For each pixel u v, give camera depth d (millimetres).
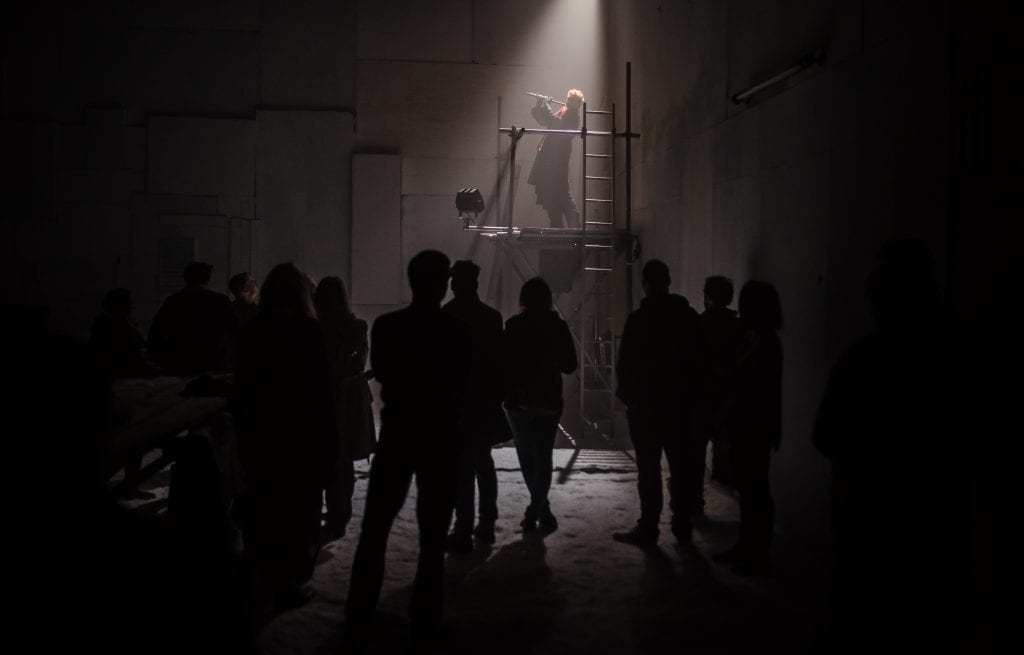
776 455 5523
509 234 8500
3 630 860
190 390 4551
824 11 4938
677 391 5004
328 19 10242
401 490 3639
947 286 3633
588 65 10477
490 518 5184
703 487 6289
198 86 10086
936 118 3766
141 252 9938
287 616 3936
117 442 3094
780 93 5535
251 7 10148
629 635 3736
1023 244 3156
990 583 3139
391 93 10297
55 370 914
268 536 3971
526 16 10430
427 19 10336
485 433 4941
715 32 6727
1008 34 3283
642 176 8867
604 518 5699
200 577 964
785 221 5441
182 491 3152
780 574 4559
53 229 9828
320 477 3896
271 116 10133
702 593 4266
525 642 3656
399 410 3639
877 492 2607
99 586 902
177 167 10000
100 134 9883
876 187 4301
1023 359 2629
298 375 3803
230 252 10062
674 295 5086
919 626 2537
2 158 9727
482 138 10414
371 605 3543
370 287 10219
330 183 10219
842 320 4656
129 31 9984
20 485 882
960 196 3570
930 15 3832
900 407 2586
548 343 5281
